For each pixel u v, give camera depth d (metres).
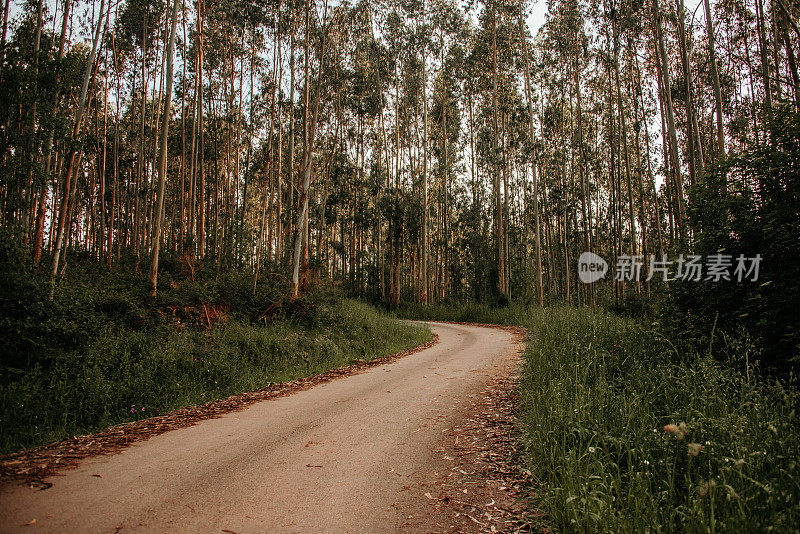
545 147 32.47
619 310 21.30
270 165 27.47
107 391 7.67
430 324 27.72
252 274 17.91
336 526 3.47
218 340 11.59
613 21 22.45
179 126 30.56
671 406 5.05
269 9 22.11
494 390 8.20
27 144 11.31
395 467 4.75
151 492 4.07
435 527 3.46
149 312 12.34
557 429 4.77
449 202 42.97
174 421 6.79
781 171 6.87
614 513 3.27
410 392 8.42
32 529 3.29
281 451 5.29
